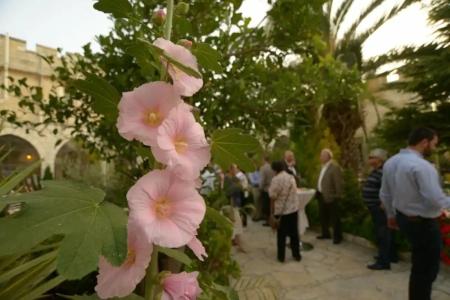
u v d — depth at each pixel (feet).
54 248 4.42
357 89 9.51
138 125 2.39
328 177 20.83
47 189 2.29
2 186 4.61
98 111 2.85
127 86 7.48
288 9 7.54
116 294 2.23
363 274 14.97
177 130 2.41
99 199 2.33
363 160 34.42
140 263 2.24
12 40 41.37
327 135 30.09
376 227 15.87
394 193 10.33
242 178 24.12
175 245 2.17
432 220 9.42
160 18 3.10
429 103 24.85
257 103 8.62
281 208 16.75
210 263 7.72
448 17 23.09
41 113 10.24
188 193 2.35
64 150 44.65
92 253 1.95
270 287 8.57
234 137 2.94
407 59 27.50
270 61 8.53
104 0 2.99
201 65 3.10
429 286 9.60
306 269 15.81
